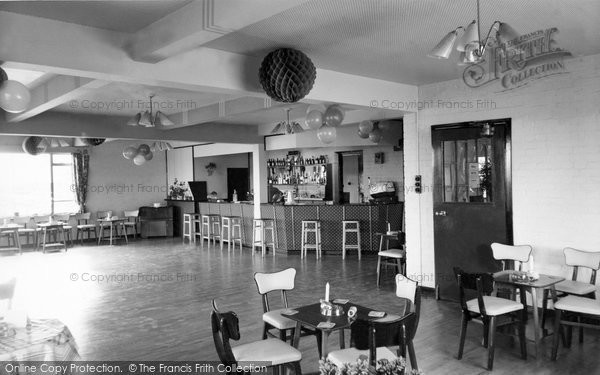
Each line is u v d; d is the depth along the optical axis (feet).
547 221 18.34
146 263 32.55
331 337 16.03
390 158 38.24
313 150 43.37
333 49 16.22
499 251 17.99
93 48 13.38
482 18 13.32
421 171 22.53
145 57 13.69
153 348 15.44
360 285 23.94
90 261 33.86
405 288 12.82
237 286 24.41
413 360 11.84
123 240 46.50
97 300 22.12
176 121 30.32
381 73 19.95
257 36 14.58
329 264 30.40
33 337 9.50
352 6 12.12
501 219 19.42
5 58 12.03
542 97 18.38
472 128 20.07
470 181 20.36
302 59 14.75
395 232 25.30
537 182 18.60
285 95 14.85
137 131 31.58
